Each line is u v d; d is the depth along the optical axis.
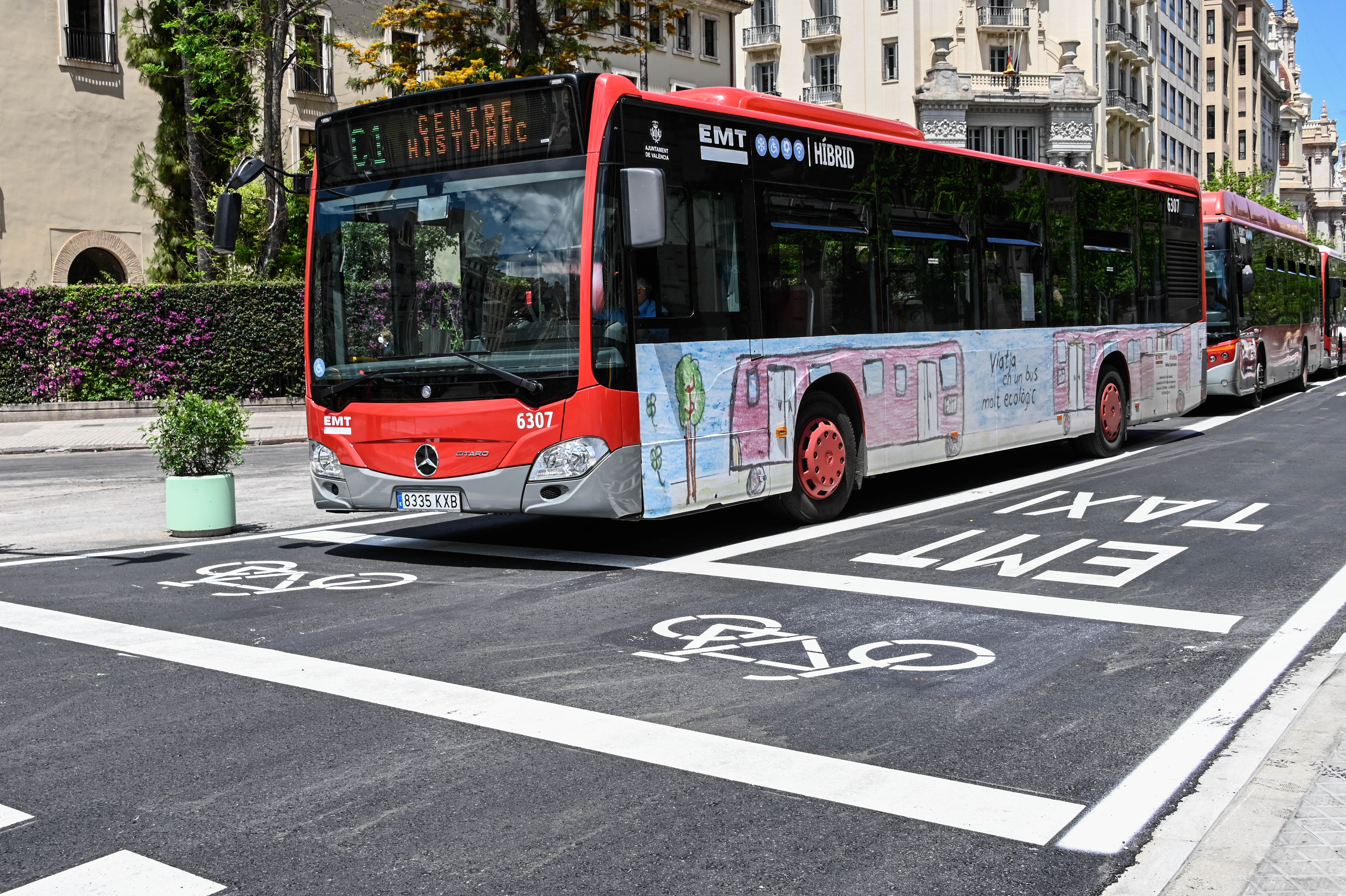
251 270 30.44
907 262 11.65
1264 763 4.56
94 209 32.72
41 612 7.79
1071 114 64.69
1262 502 11.18
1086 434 14.98
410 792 4.47
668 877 3.75
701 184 9.41
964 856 3.87
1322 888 3.52
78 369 28.23
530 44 23.83
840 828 4.11
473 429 8.88
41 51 31.59
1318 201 152.38
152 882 3.76
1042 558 8.87
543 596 7.98
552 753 4.86
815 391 10.62
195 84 28.77
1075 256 14.55
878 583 8.11
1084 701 5.50
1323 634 6.59
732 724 5.21
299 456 20.27
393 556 9.80
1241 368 22.45
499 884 3.71
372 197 9.42
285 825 4.19
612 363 8.64
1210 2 98.62
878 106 65.94
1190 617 7.02
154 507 13.77
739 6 53.19
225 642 6.83
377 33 35.19
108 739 5.13
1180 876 3.66
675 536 10.34
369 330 9.39
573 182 8.67
